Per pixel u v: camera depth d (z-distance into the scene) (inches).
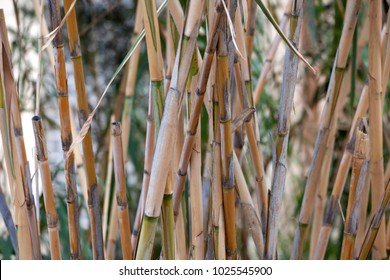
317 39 120.8
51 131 129.1
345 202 123.0
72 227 76.5
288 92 74.0
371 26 77.0
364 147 74.6
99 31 139.8
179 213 75.5
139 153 136.3
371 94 78.4
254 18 81.9
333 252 123.4
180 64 66.8
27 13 115.3
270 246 76.4
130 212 132.3
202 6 66.5
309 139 124.0
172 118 66.9
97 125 134.6
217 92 69.7
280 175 75.3
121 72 139.2
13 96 73.4
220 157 71.9
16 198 74.7
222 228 73.2
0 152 104.0
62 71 72.8
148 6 66.7
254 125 77.6
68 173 75.1
